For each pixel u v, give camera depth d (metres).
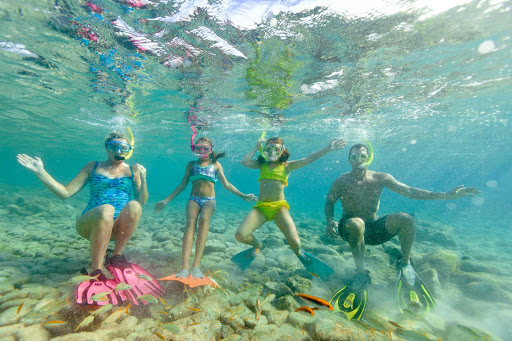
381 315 2.96
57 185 3.21
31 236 5.61
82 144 26.44
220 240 6.50
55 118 14.91
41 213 9.02
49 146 29.72
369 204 4.42
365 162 4.23
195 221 4.00
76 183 3.51
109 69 7.37
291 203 28.94
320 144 22.88
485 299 3.63
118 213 3.62
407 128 16.30
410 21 4.96
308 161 4.17
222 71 7.22
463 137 20.14
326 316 2.73
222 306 2.83
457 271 4.56
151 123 14.94
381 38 5.52
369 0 4.38
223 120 13.68
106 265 3.42
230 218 12.08
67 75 7.97
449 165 51.50
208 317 2.53
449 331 2.53
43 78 8.34
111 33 5.42
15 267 3.61
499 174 73.94
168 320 2.52
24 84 9.03
